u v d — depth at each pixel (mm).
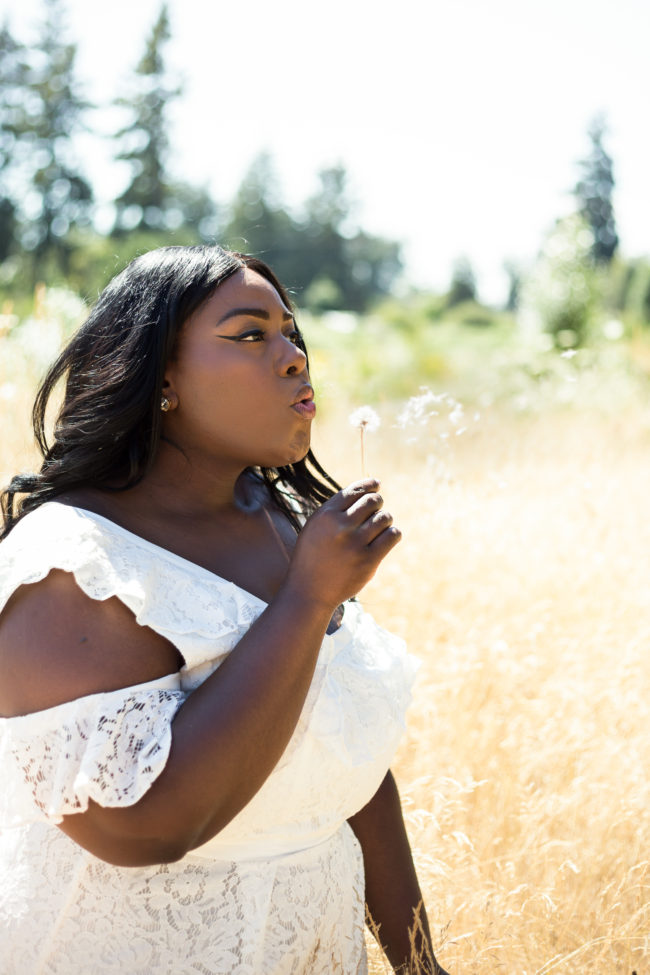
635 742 2445
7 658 1097
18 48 46875
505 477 3291
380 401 4156
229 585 1214
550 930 1846
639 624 2914
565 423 4605
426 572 3096
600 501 3467
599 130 58688
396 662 1436
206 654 1135
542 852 2082
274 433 1250
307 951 1271
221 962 1187
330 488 1633
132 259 1339
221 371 1222
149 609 1115
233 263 1264
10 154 46906
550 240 15062
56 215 47125
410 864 1562
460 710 2562
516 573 3115
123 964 1169
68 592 1100
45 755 1069
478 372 10945
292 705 1091
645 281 45344
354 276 72062
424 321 32094
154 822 1034
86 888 1176
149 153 49312
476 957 1735
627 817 2145
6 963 1196
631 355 10336
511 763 2383
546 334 14289
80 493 1265
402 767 2459
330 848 1337
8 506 1348
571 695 2584
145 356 1219
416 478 3201
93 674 1078
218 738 1042
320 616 1118
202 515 1325
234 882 1209
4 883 1219
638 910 1883
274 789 1214
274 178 68562
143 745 1043
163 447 1294
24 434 3186
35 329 4828
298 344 1347
